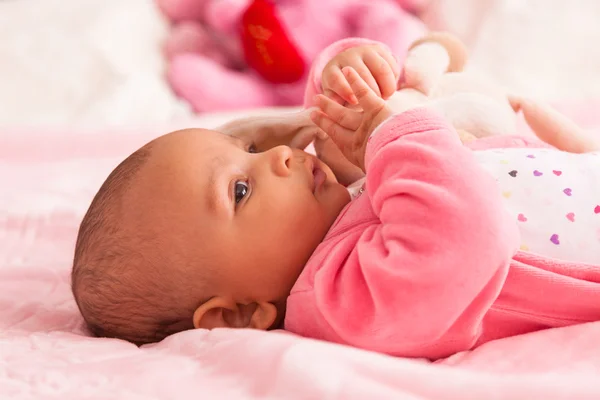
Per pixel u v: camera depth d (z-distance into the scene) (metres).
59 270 1.16
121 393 0.70
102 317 0.97
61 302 1.07
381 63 0.98
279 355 0.72
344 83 0.97
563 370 0.72
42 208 1.42
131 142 1.81
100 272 0.95
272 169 0.94
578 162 0.93
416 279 0.77
